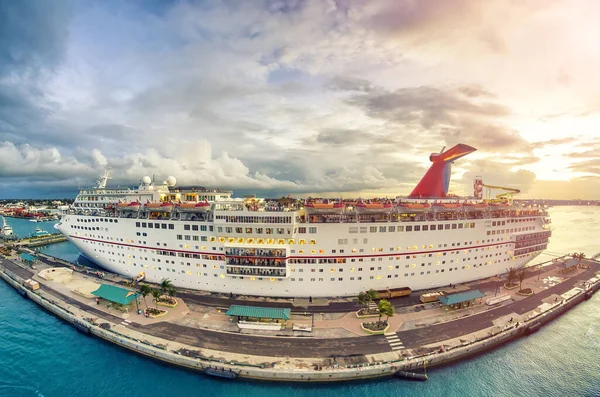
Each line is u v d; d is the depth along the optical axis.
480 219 67.94
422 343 48.50
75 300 63.50
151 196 80.19
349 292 62.69
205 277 65.12
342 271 61.22
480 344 48.69
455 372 45.09
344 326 52.94
